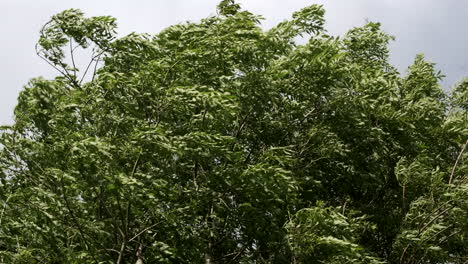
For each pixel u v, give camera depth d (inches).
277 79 534.6
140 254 442.3
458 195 490.9
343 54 522.9
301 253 419.2
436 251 512.7
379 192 597.3
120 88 451.5
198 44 515.2
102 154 390.3
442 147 605.9
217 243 464.4
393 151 590.2
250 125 530.0
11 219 450.9
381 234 575.8
